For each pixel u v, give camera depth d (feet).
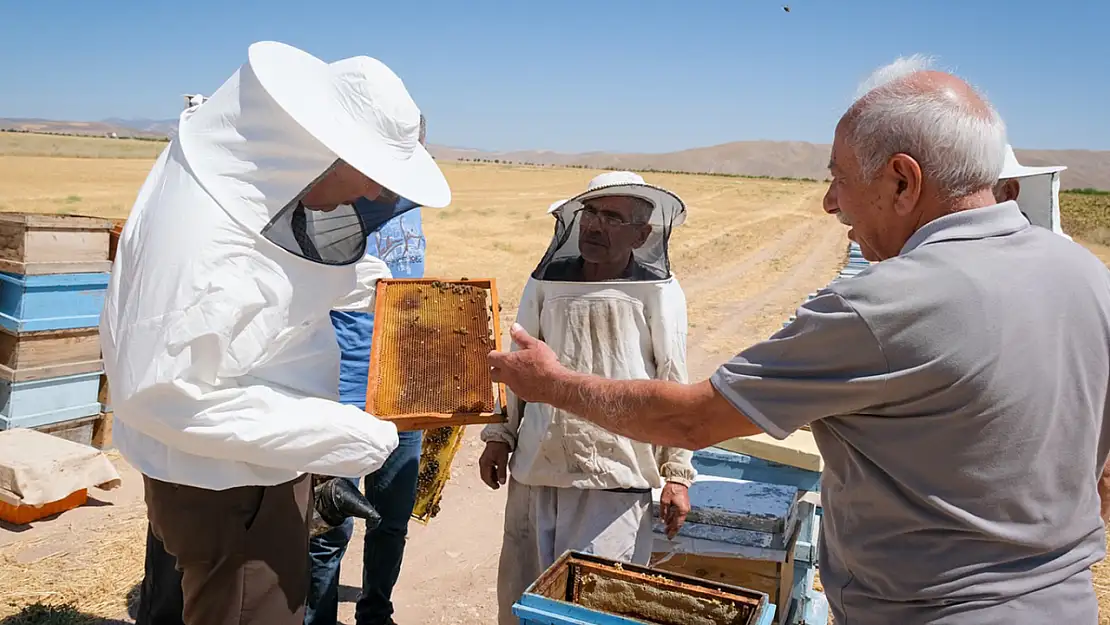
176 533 8.53
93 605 12.80
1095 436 6.09
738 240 101.91
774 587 10.74
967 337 5.69
